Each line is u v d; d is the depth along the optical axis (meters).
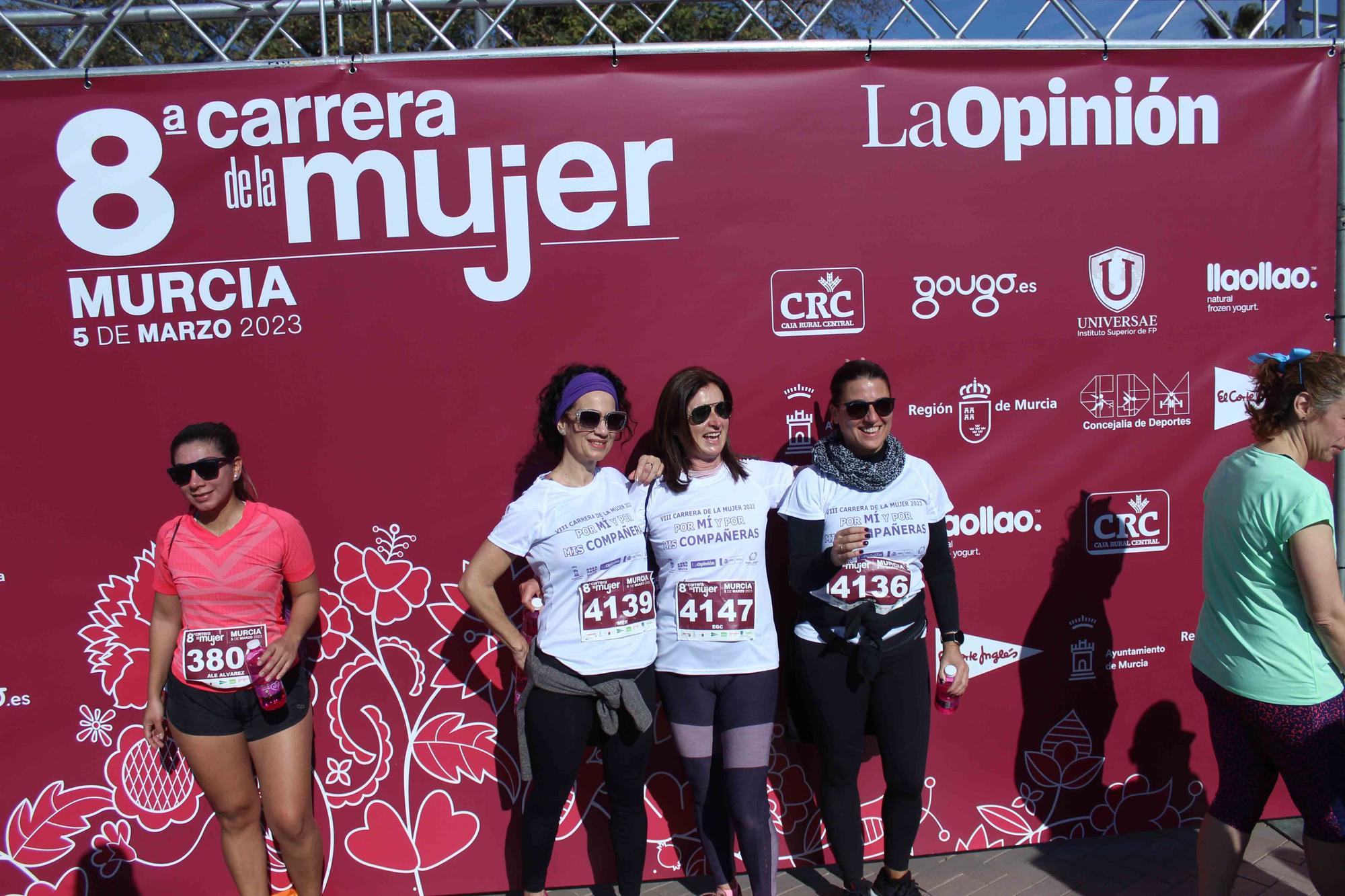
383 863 3.35
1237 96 3.33
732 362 3.28
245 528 2.81
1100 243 3.34
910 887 3.05
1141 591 3.46
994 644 3.43
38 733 3.21
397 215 3.17
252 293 3.16
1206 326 3.40
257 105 3.11
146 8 3.55
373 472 3.23
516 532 2.77
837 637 2.87
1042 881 3.25
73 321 3.12
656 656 2.88
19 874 3.25
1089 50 3.27
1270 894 3.04
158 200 3.11
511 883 3.37
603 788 3.36
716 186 3.22
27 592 3.17
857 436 2.86
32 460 3.14
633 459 3.28
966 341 3.33
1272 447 2.54
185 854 3.30
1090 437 3.39
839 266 3.27
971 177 3.29
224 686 2.80
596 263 3.22
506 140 3.17
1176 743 3.52
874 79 3.24
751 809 2.84
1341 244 3.38
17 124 3.06
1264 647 2.47
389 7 3.61
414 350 3.21
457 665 3.30
